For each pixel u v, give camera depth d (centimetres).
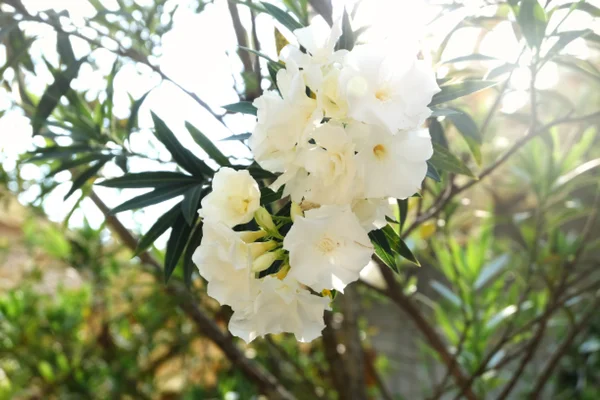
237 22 45
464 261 67
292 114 23
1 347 89
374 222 25
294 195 24
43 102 41
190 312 64
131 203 34
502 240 88
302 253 22
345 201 22
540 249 69
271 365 89
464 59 32
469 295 67
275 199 28
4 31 41
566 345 67
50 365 93
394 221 28
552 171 62
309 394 82
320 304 24
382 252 28
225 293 24
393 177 22
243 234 26
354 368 66
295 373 92
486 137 70
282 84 24
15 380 92
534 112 41
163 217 35
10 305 92
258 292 24
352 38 29
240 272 24
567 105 44
